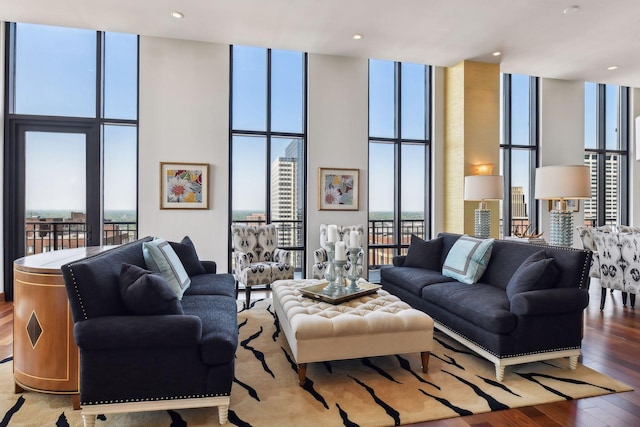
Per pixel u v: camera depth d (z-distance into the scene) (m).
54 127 4.61
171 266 2.69
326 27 4.30
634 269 3.67
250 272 4.03
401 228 5.91
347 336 2.28
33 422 1.88
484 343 2.48
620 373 2.46
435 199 5.79
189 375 1.85
